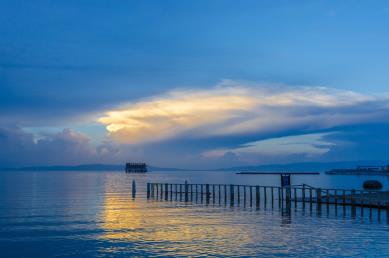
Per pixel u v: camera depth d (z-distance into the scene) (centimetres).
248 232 3609
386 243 3136
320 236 3406
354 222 4109
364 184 11112
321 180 19238
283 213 4884
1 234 3575
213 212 5053
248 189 10738
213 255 2816
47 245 3155
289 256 2786
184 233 3584
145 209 5425
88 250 2994
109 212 5084
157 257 2780
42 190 9794
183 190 10481
